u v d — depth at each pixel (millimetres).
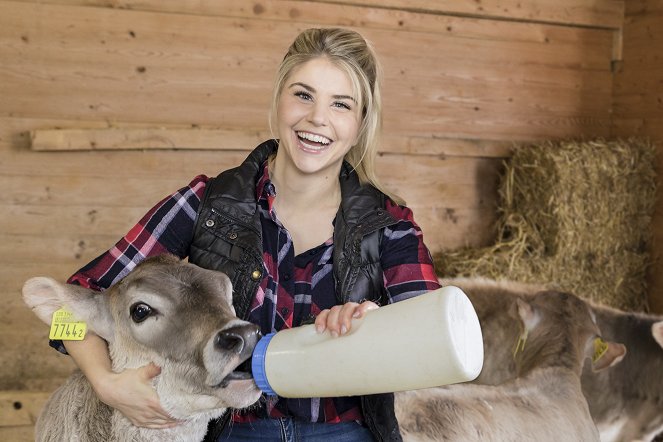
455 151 5047
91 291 1876
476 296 4148
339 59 1907
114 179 4348
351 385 1555
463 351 1468
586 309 3381
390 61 4930
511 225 5004
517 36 5219
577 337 3236
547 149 4891
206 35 4492
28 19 4203
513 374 3949
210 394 1734
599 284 5000
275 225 1981
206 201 1991
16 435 4074
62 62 4270
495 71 5184
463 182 5148
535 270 4832
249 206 1970
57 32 4250
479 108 5164
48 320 1868
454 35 5059
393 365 1501
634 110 5328
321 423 1891
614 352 3342
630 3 5367
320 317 1622
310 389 1601
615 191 4973
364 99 1990
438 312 1469
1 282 4223
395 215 1996
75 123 4312
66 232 4305
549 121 5359
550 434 2727
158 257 1888
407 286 1905
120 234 4383
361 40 1957
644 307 5180
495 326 4051
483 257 4742
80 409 1944
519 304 3322
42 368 4270
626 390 4184
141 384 1766
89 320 1854
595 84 5465
